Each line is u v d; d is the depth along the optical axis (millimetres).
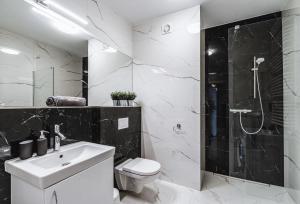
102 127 1665
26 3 1184
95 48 1786
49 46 1347
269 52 1993
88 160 1058
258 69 2061
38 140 1128
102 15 1846
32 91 1213
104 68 1895
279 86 1927
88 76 1717
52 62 1371
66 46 1490
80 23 1576
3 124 1032
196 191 1871
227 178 2201
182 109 1990
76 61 1589
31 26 1220
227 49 2311
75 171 970
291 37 1666
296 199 1609
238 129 2195
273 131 1989
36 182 812
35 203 853
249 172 2135
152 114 2195
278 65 1935
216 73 2365
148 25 2225
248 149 2139
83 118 1589
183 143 1983
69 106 1455
